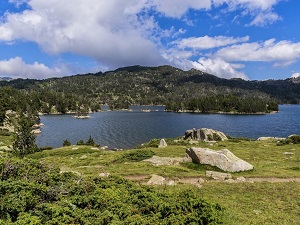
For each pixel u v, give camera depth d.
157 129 162.62
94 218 12.95
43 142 126.31
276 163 42.53
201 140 80.19
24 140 75.44
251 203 21.25
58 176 17.52
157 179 29.06
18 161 17.34
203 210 15.07
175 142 75.06
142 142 121.38
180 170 34.94
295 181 30.12
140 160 45.19
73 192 15.60
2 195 13.12
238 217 17.75
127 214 13.91
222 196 23.11
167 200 16.12
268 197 22.92
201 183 28.56
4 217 12.34
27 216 11.79
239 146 65.75
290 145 62.97
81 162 47.47
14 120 176.75
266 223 16.92
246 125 179.12
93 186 16.47
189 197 16.34
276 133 142.38
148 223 13.28
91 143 96.12
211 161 36.91
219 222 15.50
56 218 12.30
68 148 74.00
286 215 18.47
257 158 48.09
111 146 113.00
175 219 13.97
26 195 13.05
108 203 14.64
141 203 15.55
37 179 15.89
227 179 30.81
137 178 30.86
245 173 34.72
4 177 15.60
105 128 168.38
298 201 21.64
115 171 34.28
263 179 31.64
